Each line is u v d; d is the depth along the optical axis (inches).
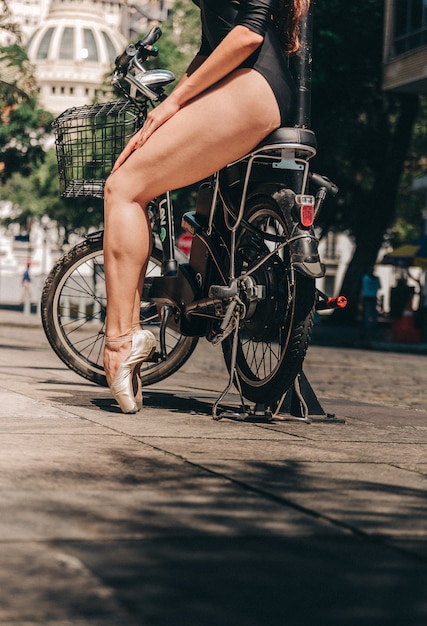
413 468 149.3
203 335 205.0
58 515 107.9
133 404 192.5
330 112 1268.5
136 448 151.3
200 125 187.3
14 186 2234.3
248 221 194.9
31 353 396.5
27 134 1515.7
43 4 5689.0
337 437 180.1
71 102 4719.5
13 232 2396.7
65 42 4825.3
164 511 112.6
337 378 450.0
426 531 109.3
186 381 320.8
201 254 201.5
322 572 92.7
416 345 900.0
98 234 225.6
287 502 120.2
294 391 206.4
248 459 148.3
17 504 111.5
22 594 82.7
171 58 1643.7
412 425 214.2
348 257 3152.1
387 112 1321.4
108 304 194.5
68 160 212.4
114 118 208.4
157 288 207.2
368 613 82.2
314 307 185.2
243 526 107.8
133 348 193.0
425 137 1546.5
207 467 139.0
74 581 86.4
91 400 210.8
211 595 84.9
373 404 269.7
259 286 186.4
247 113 185.9
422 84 1123.9
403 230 1921.8
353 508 118.6
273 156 188.9
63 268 224.1
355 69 1229.7
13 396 209.3
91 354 229.9
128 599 82.7
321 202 185.5
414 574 93.2
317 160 1283.2
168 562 93.4
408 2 1116.5
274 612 81.7
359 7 1191.6
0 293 2955.2
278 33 196.7
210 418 194.5
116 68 209.3
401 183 1696.6
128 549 96.9
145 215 195.6
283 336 187.8
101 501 115.6
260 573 91.6
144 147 191.2
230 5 187.2
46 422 173.5
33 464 134.4
